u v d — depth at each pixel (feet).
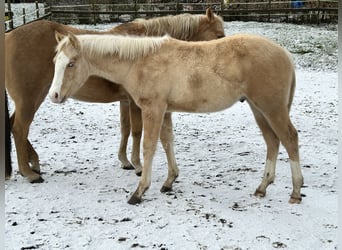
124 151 19.44
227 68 14.56
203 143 24.00
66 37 14.94
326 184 17.30
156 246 12.35
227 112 31.60
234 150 22.65
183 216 14.32
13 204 15.26
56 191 16.60
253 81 14.46
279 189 16.78
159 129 15.33
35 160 18.43
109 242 12.60
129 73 15.44
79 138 24.77
